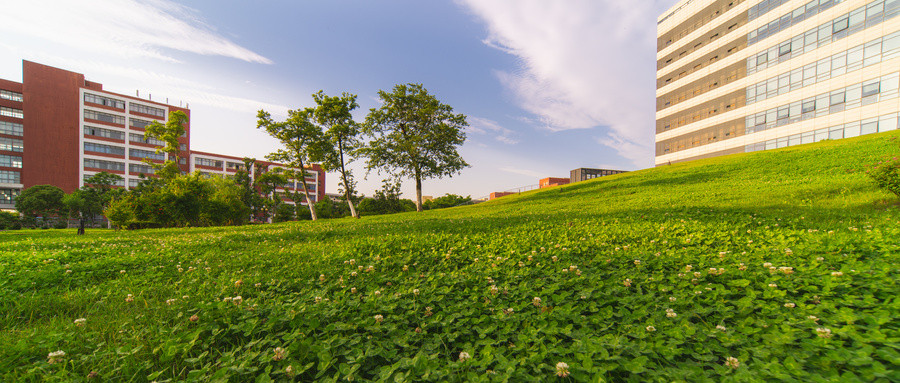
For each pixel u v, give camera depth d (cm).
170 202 2789
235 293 454
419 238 880
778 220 919
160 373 237
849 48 3728
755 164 2547
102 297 445
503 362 240
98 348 278
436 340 297
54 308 403
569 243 702
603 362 244
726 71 5078
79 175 7444
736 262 470
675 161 5928
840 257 444
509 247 708
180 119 5081
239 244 991
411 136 3591
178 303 395
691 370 227
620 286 403
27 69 7169
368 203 5491
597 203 2064
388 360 263
